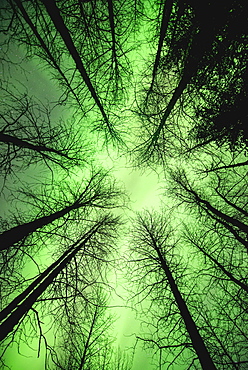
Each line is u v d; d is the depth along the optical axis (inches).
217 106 241.6
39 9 201.2
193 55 226.4
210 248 323.3
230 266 290.5
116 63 260.4
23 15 194.1
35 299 201.5
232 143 249.0
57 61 255.4
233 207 297.4
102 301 327.9
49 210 297.1
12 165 239.0
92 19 225.6
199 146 287.9
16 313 183.6
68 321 235.8
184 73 241.6
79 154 311.4
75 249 269.4
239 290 259.3
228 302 269.1
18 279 227.0
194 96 261.4
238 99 214.8
